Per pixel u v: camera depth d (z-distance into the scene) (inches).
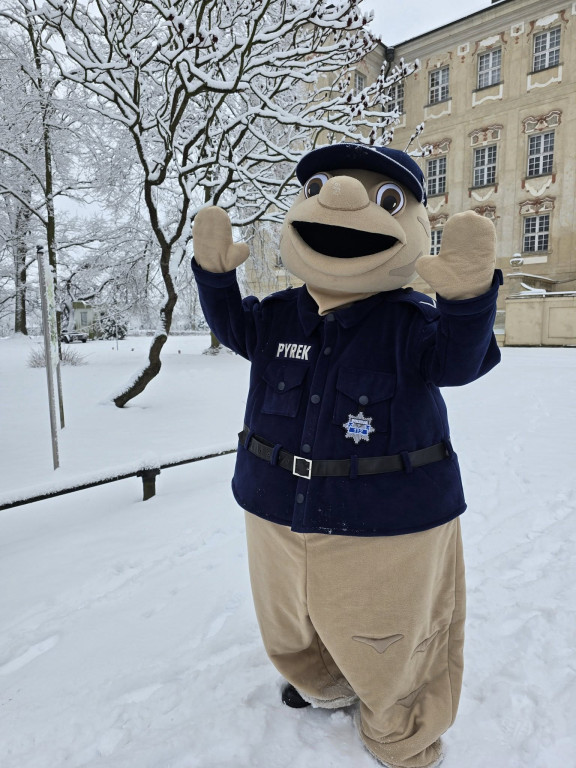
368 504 53.4
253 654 83.4
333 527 53.6
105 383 408.8
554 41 901.8
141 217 578.2
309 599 57.6
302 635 64.6
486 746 64.8
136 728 69.5
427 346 53.1
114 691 76.7
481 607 94.2
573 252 895.7
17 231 701.9
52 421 181.5
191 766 62.6
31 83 453.4
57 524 143.3
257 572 63.5
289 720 69.1
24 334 935.7
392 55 1058.1
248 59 276.7
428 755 60.8
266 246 657.6
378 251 54.5
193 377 437.7
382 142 331.9
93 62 262.2
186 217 326.3
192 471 185.6
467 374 50.4
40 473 181.5
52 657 85.1
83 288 663.8
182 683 77.2
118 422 265.9
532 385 362.0
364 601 55.3
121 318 681.0
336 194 51.8
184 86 258.1
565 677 76.0
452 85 1005.8
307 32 340.8
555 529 126.5
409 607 55.2
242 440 64.2
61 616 97.3
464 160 1003.3
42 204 622.5
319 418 55.7
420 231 57.1
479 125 979.9
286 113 300.8
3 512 152.2
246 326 65.0
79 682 79.0
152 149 445.1
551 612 91.4
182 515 143.3
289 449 57.5
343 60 308.8
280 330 62.7
